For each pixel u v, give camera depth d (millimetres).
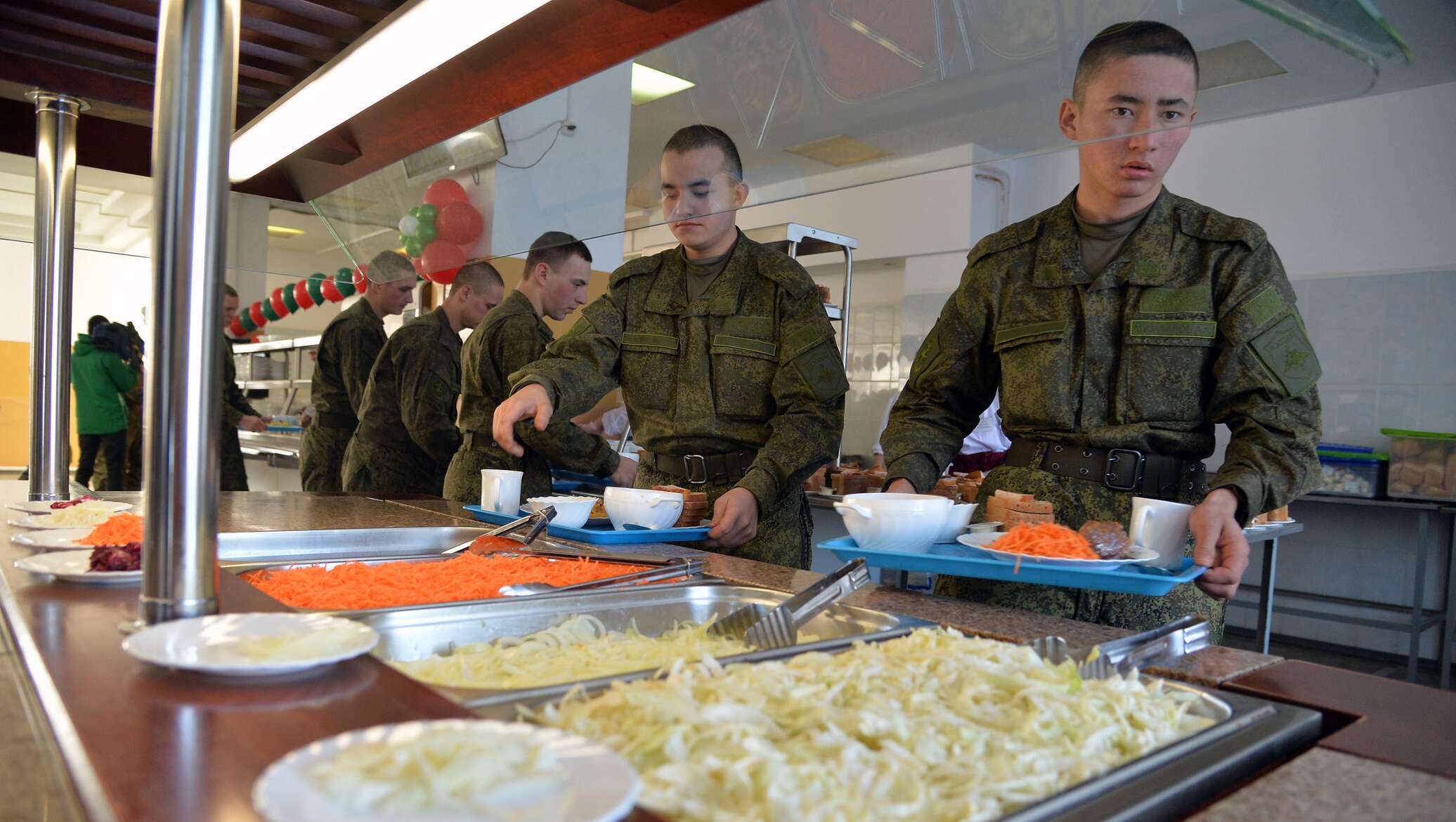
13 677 771
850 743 584
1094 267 1629
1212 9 838
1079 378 1616
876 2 958
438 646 1058
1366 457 4477
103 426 5648
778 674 702
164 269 750
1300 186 5277
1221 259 1531
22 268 8586
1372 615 4934
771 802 499
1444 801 567
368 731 472
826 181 1308
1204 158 5641
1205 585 1244
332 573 1365
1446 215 4797
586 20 1275
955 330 1782
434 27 1407
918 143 1165
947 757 608
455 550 1590
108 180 2379
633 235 4234
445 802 397
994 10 907
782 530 2037
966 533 1447
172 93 719
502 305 3031
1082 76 955
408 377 3533
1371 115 5047
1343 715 758
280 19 1496
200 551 782
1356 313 5074
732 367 2107
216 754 515
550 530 1727
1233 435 1486
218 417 787
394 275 2500
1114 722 680
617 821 405
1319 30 829
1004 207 6387
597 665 967
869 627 1073
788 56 1106
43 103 1945
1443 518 4719
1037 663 780
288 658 662
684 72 1242
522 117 1574
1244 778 647
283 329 7258
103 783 469
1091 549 1212
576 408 2121
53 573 996
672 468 2182
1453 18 829
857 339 7031
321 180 2172
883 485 1693
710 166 1347
